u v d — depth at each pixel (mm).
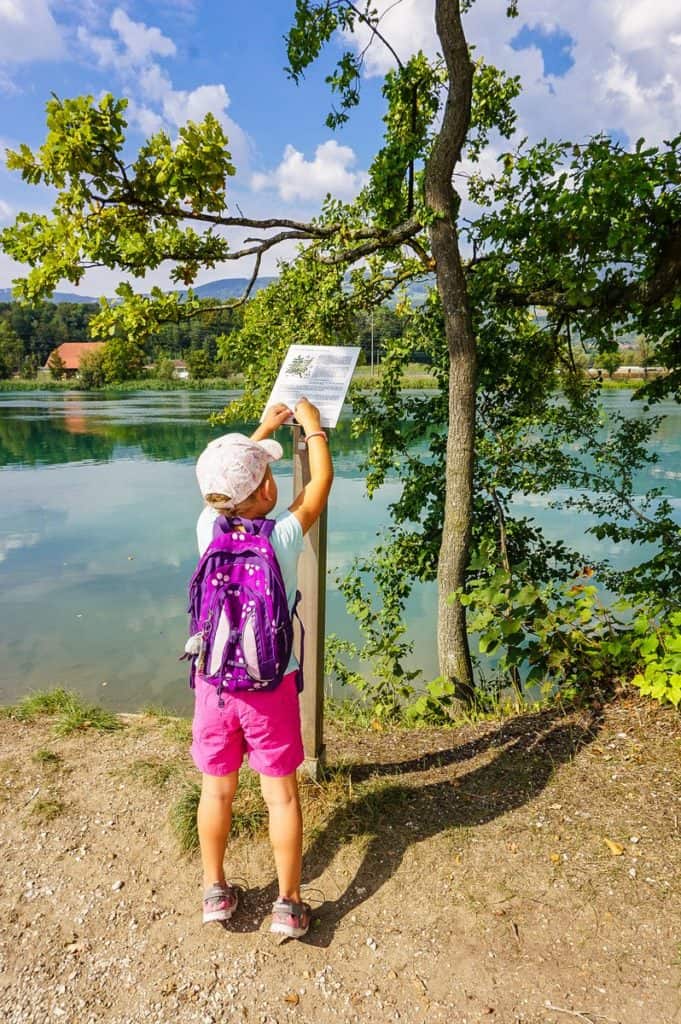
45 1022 2148
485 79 6664
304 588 3111
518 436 6719
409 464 7246
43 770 3578
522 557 6887
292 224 5594
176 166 4484
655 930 2330
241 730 2303
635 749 3326
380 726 4469
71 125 4230
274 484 2361
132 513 16844
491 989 2191
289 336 6719
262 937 2438
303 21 5570
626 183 4531
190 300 5406
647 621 3857
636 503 13086
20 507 17625
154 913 2578
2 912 2604
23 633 9188
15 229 4688
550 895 2518
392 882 2652
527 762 3371
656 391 6723
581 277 5156
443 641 5426
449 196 5000
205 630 2168
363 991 2217
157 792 3283
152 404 62625
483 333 6406
